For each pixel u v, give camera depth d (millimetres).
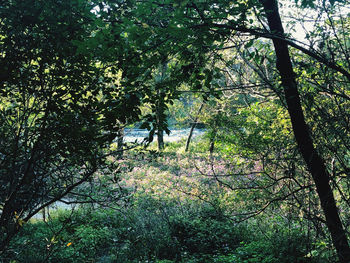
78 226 8219
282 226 7074
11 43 3383
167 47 3129
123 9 3125
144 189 12797
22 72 3742
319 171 4062
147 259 7312
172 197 11016
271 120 5766
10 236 3979
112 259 7332
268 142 5340
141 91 3137
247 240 7711
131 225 8758
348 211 4555
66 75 3791
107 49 2746
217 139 5988
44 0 3209
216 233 7836
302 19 3367
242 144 5590
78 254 6938
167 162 17812
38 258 5879
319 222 4594
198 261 7070
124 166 15375
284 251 6145
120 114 2980
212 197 9391
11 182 3916
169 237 7992
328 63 3152
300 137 4098
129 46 2842
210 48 3240
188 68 3039
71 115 3725
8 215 4027
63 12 3227
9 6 3162
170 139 26969
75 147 3840
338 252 3906
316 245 5340
